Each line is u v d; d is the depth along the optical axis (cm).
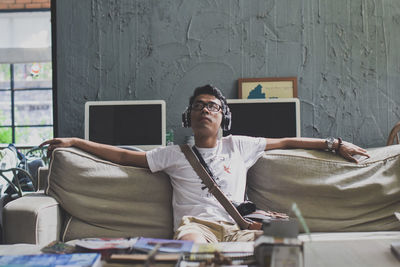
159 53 323
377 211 192
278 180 196
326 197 192
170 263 97
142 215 188
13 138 659
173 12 322
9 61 545
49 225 172
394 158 198
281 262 90
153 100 304
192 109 198
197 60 322
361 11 316
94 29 325
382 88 314
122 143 290
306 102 317
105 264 98
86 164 188
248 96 314
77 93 325
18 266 96
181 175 189
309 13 318
